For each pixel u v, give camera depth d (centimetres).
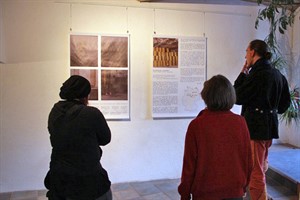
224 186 156
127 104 359
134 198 321
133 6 354
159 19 363
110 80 352
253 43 242
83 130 176
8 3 322
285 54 402
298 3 293
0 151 334
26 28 329
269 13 300
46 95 339
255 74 234
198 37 374
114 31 351
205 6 376
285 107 255
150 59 363
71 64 340
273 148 402
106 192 188
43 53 335
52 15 335
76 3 340
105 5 347
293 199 293
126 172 368
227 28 384
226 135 157
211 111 162
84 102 192
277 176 330
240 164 161
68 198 176
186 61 372
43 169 345
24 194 332
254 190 242
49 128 182
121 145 364
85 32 342
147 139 371
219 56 384
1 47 317
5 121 333
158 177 378
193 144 157
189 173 158
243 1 386
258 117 238
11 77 330
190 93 376
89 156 177
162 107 370
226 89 159
